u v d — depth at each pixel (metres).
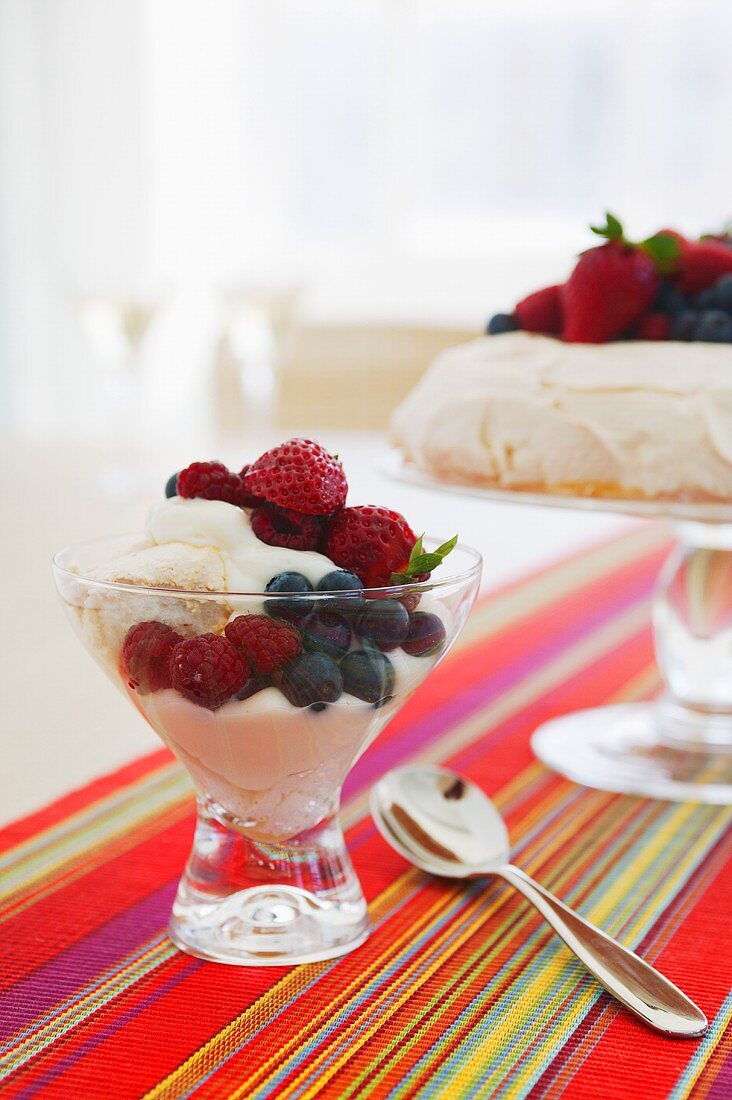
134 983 0.62
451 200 3.93
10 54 3.61
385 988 0.62
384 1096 0.57
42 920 0.66
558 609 1.07
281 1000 0.62
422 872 0.71
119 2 3.63
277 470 0.63
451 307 3.85
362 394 2.13
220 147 3.91
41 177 3.71
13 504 1.33
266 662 0.60
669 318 0.85
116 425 1.84
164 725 0.63
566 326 0.86
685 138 3.69
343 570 0.62
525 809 0.77
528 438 0.81
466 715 0.87
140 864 0.70
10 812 0.74
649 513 0.77
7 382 3.78
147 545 0.65
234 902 0.65
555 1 3.70
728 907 0.68
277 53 3.90
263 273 3.96
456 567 0.66
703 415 0.78
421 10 3.81
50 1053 0.59
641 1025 0.61
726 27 3.60
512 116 3.82
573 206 3.84
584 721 0.87
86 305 1.78
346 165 3.96
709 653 0.88
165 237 3.81
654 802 0.78
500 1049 0.59
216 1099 0.57
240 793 0.64
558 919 0.65
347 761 0.64
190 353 3.91
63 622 0.97
